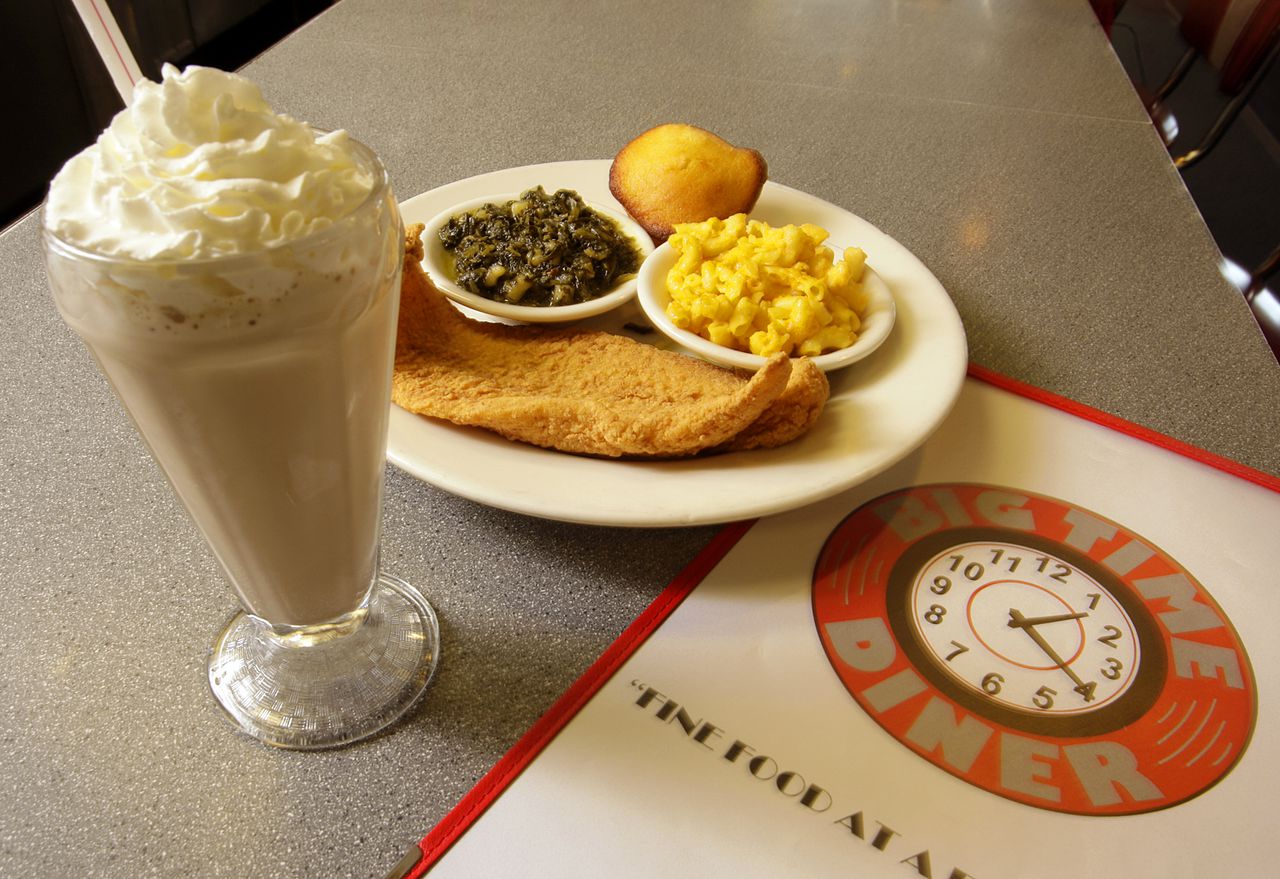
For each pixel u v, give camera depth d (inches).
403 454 25.4
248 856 18.7
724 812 19.6
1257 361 34.1
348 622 22.8
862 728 21.5
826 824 19.5
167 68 17.6
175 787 19.9
